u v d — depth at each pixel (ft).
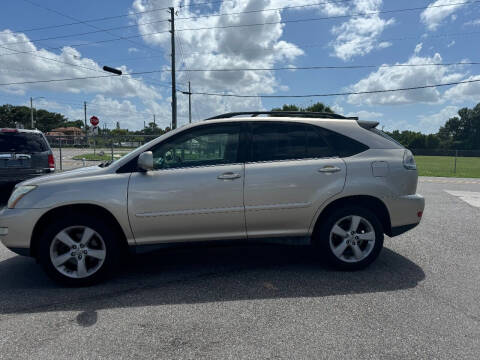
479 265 13.17
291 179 11.89
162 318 9.17
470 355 7.43
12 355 7.52
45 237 11.08
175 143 12.00
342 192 12.07
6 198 27.84
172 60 72.18
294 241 12.39
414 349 7.66
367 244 12.46
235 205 11.73
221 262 13.73
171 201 11.46
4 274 12.63
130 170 11.64
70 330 8.59
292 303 10.00
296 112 13.10
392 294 10.55
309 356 7.43
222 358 7.38
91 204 11.32
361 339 8.07
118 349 7.74
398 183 12.46
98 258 11.43
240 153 12.10
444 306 9.74
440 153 135.13
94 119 62.64
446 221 20.81
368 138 12.78
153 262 13.83
